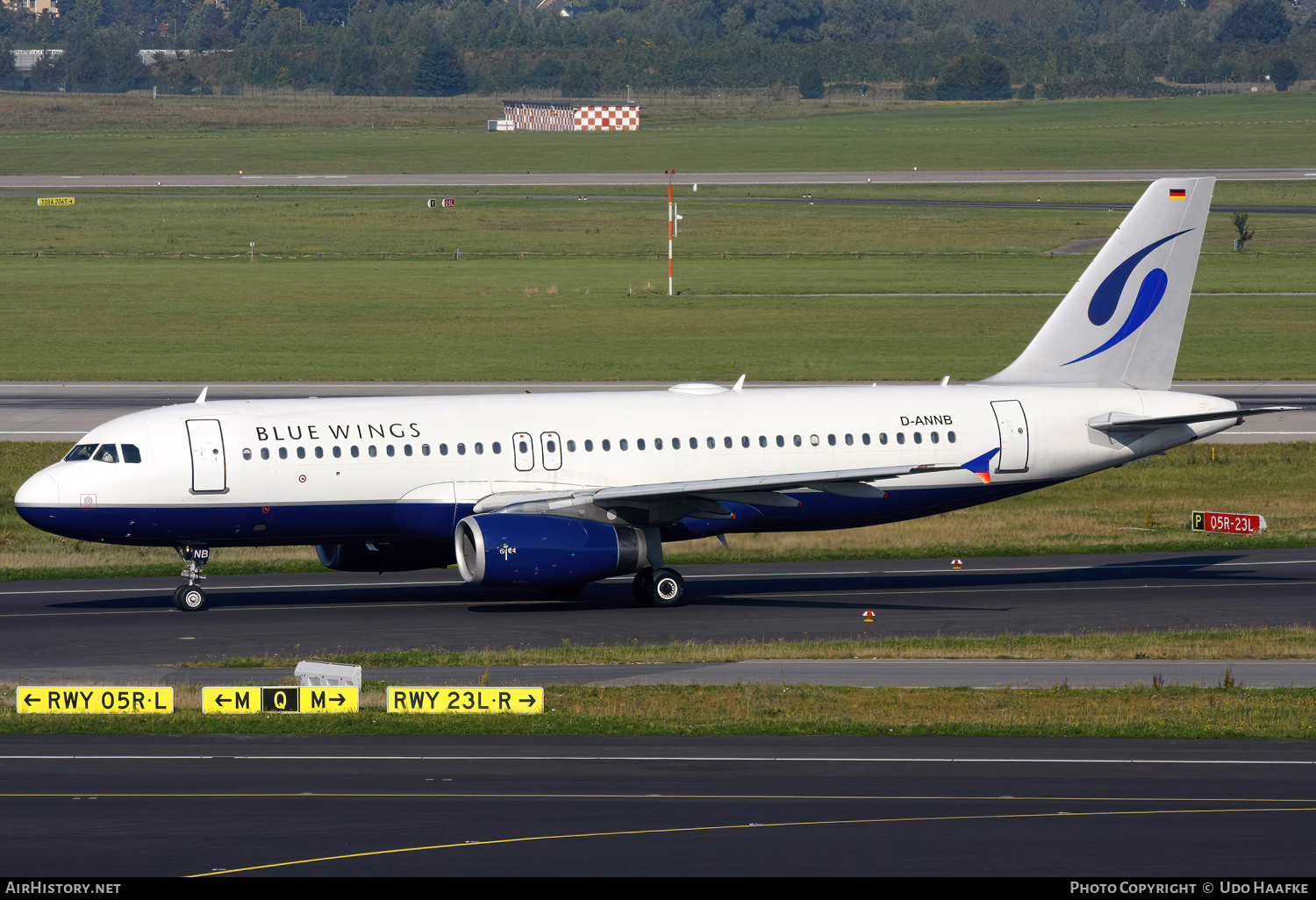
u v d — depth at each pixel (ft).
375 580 592.19
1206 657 435.94
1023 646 449.89
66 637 469.16
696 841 263.08
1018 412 578.66
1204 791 296.10
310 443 520.42
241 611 520.42
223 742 334.24
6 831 268.00
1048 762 317.63
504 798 289.33
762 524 563.07
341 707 363.97
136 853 255.91
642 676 410.11
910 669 418.72
